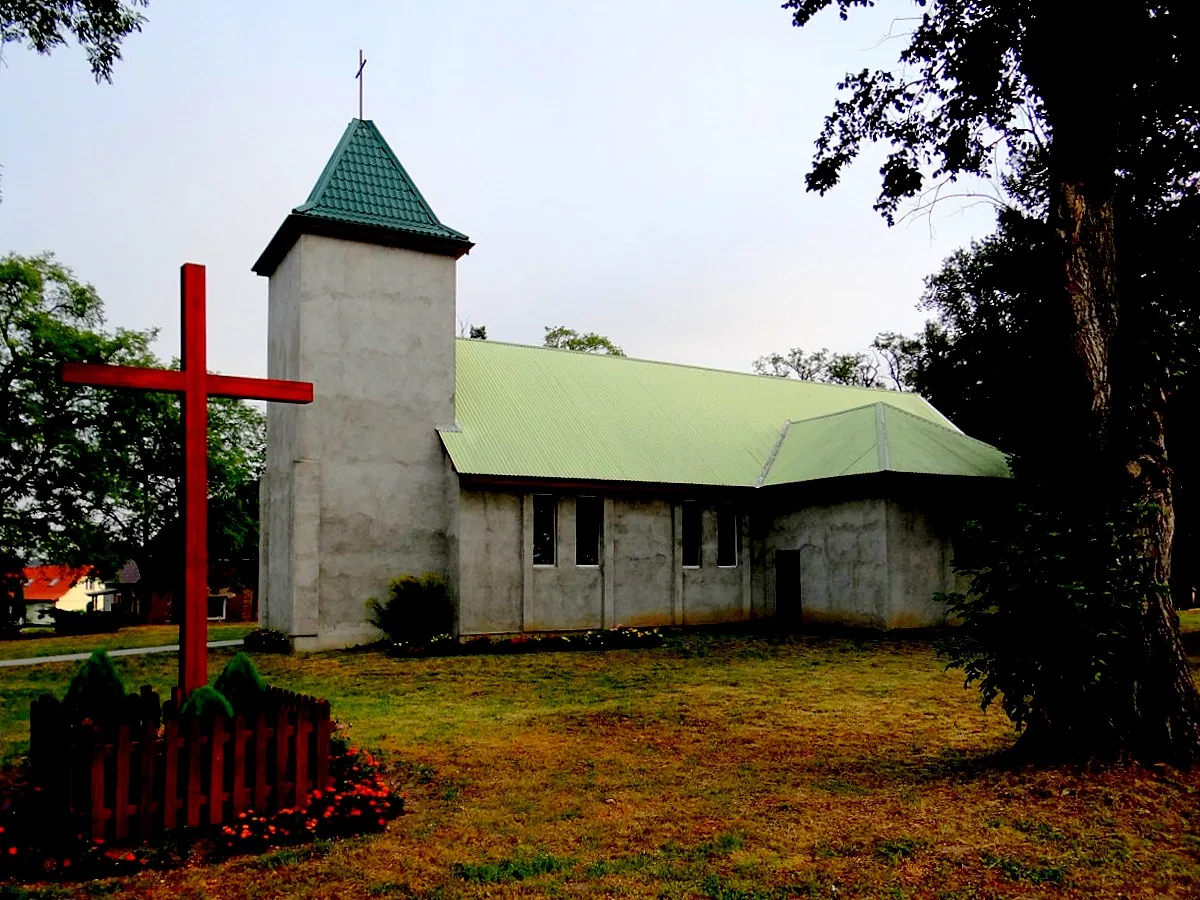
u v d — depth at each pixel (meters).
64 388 37.03
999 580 8.63
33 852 6.28
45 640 30.16
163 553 43.59
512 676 17.41
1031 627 8.52
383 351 23.72
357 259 23.62
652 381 31.20
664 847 6.81
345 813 7.28
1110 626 8.26
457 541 23.05
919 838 6.85
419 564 23.56
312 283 22.98
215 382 9.36
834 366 60.38
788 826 7.29
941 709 12.96
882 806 7.79
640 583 25.64
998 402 28.78
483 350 28.70
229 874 6.20
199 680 8.77
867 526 24.28
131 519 40.28
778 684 15.84
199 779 6.83
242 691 7.71
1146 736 8.45
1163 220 17.00
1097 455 9.14
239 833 6.68
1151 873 6.11
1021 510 8.86
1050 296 21.95
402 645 21.06
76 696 7.84
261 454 46.78
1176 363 9.58
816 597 25.89
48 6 11.40
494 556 23.41
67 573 46.00
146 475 40.66
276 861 6.44
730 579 27.30
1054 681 8.43
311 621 21.97
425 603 22.56
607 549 25.09
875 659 19.03
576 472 24.42
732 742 10.95
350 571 22.72
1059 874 6.08
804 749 10.46
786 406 32.84
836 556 25.28
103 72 12.12
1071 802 7.58
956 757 9.74
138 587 47.78
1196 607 30.77
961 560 9.23
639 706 13.75
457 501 23.11
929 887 5.91
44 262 37.44
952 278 35.47
